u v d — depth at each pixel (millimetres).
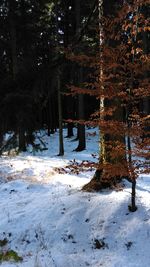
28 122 8703
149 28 8961
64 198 11188
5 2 20953
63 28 25031
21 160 20375
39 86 8922
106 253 8602
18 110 8555
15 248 9586
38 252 9125
